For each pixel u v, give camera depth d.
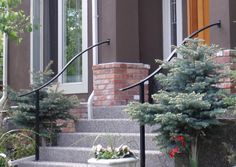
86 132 8.37
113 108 8.50
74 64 10.14
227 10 7.04
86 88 9.80
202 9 9.27
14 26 8.66
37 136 8.16
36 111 8.28
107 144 7.37
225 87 6.54
